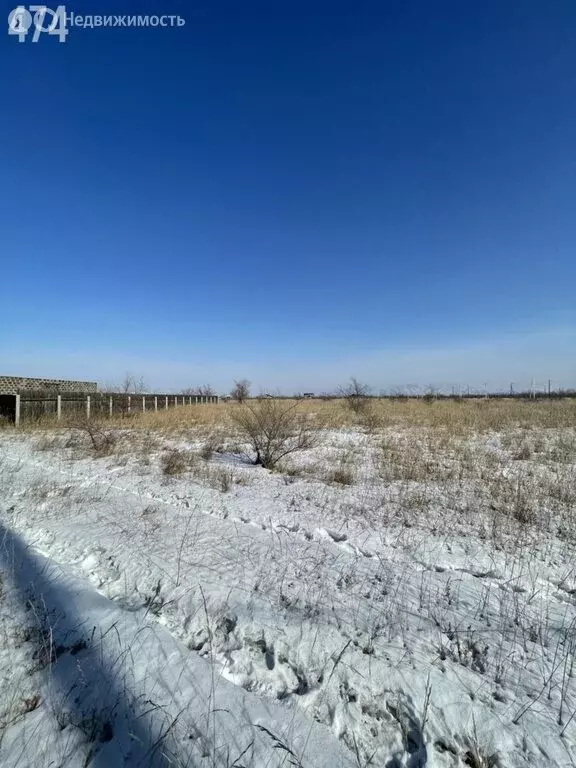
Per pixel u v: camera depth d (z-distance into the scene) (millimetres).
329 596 3346
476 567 3971
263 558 4023
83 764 1958
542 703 2301
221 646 2777
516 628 2988
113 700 2316
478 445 11062
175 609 3189
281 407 12656
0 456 9758
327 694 2348
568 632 2943
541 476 7551
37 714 2242
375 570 3846
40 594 3396
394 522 5180
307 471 8055
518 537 4723
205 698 2324
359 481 7262
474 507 5793
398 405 25281
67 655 2688
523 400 35156
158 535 4594
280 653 2674
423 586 3559
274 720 2182
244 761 1953
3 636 2895
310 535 4691
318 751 2018
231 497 6160
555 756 1984
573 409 20703
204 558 4004
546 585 3658
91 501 5910
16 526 4945
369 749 2043
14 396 15703
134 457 9422
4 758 1990
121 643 2768
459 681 2447
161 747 2027
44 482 7062
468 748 2045
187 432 13711
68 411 18062
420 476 7523
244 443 11547
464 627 2980
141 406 22828
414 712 2229
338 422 16219
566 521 5270
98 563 3984
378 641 2789
